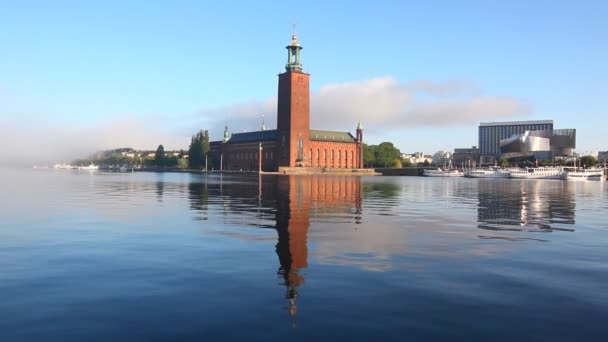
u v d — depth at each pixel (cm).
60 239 1858
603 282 1236
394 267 1385
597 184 11250
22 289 1142
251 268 1359
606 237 2020
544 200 4550
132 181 8856
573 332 886
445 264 1434
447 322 934
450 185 8944
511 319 952
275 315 965
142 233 2019
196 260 1465
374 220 2567
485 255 1581
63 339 845
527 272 1341
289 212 2958
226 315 963
